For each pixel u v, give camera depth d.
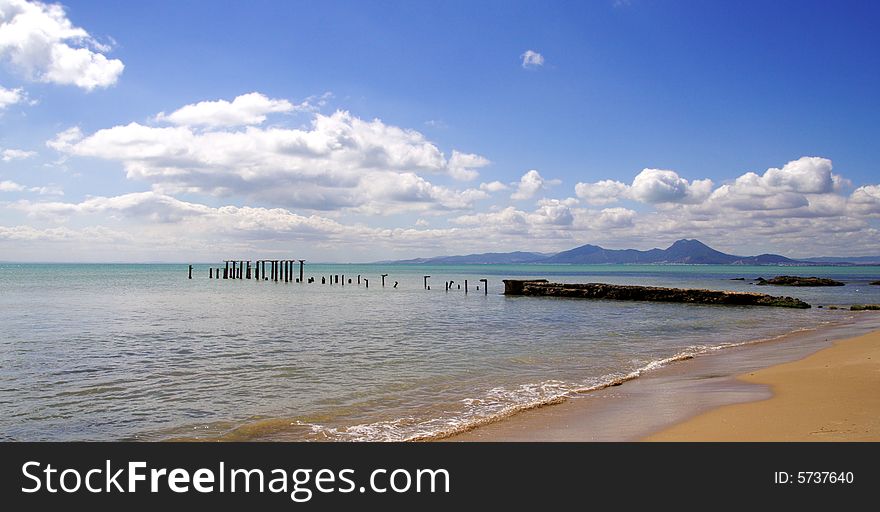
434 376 17.06
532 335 27.45
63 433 11.62
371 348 22.89
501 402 13.77
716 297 49.66
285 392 15.02
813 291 73.56
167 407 13.53
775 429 10.02
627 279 124.00
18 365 19.03
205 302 50.16
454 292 69.50
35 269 189.00
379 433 11.33
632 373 17.30
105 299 52.97
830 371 15.33
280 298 56.59
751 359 19.52
